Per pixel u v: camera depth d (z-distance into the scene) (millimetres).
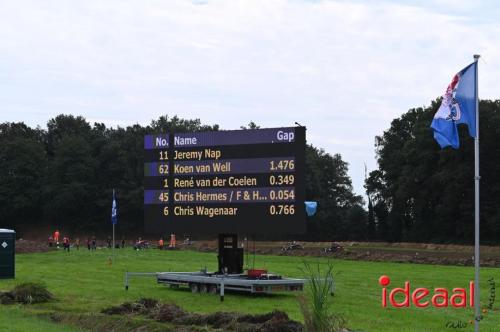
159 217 27344
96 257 52906
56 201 128000
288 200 24859
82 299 23562
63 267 40469
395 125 112812
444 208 92688
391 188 105938
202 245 76688
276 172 25156
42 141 153375
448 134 16688
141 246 75250
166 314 18219
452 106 16609
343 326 15898
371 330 17047
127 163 132250
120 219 129375
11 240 32469
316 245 83062
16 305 21953
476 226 15734
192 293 25703
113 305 21609
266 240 100375
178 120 150625
